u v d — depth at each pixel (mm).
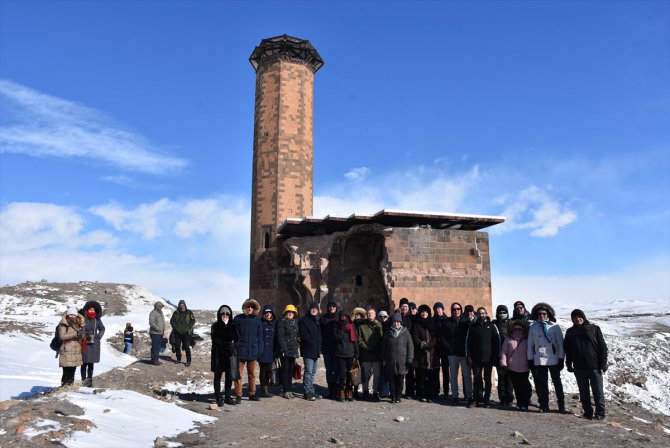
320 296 20844
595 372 10438
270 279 28531
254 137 32219
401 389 11852
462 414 10570
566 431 9086
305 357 11930
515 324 11609
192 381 13711
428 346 12281
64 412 7453
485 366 11602
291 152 30672
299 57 31859
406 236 18578
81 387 9984
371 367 12391
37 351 15523
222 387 13430
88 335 10812
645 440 8664
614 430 9336
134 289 56375
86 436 6570
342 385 11766
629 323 33406
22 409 7605
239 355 11172
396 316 11758
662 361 22109
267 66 31781
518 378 11352
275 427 8867
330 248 21203
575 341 10633
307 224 21812
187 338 16797
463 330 11898
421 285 18297
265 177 30562
